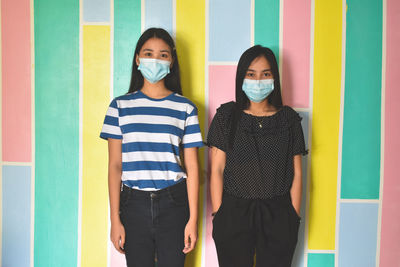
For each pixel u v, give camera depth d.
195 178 1.25
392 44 1.49
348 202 1.51
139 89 1.34
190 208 1.24
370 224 1.51
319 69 1.49
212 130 1.29
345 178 1.51
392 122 1.51
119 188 1.25
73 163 1.50
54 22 1.48
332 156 1.51
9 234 1.51
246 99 1.35
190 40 1.48
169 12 1.47
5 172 1.51
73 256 1.51
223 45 1.48
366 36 1.49
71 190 1.50
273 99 1.33
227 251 1.24
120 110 1.24
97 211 1.50
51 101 1.49
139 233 1.20
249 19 1.48
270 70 1.28
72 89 1.49
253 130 1.25
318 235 1.51
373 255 1.52
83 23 1.48
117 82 1.49
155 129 1.22
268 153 1.24
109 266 1.51
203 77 1.49
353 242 1.51
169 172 1.22
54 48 1.48
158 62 1.24
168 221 1.21
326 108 1.50
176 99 1.28
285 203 1.25
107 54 1.48
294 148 1.27
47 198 1.51
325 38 1.49
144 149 1.21
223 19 1.48
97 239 1.50
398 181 1.51
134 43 1.48
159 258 1.24
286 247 1.23
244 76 1.29
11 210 1.51
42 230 1.51
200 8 1.47
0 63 1.49
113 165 1.24
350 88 1.50
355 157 1.51
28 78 1.49
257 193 1.24
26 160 1.51
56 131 1.50
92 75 1.49
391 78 1.50
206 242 1.51
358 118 1.51
